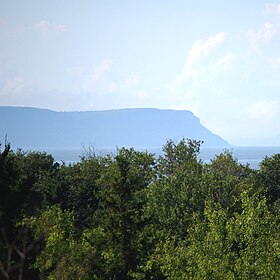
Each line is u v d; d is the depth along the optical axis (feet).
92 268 220.43
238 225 247.29
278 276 232.94
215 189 386.93
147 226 262.06
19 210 185.37
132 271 244.22
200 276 242.58
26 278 157.79
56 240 225.76
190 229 281.33
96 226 281.95
